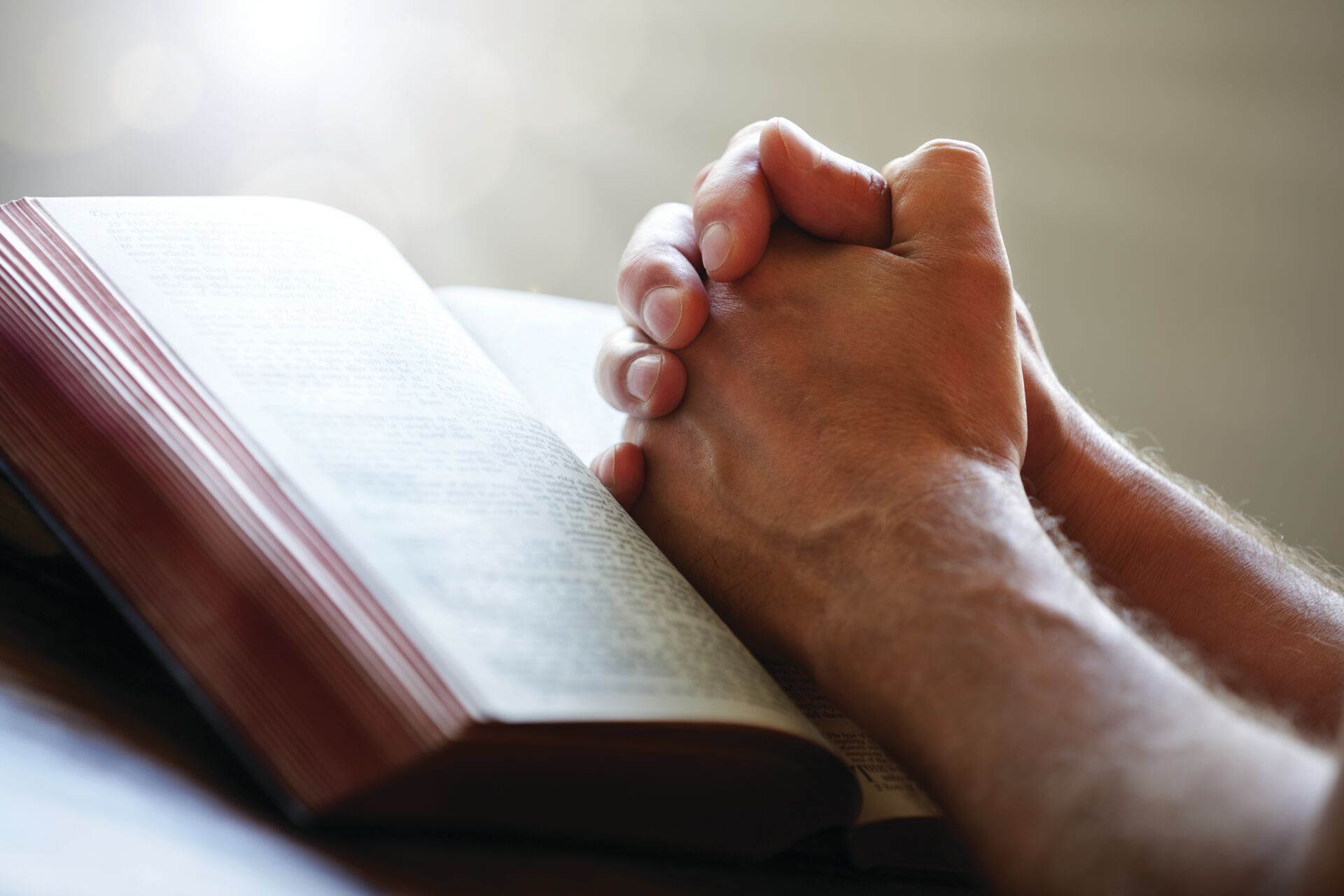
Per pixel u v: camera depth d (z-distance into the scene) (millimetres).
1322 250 1414
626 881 496
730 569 570
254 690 480
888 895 532
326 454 514
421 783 477
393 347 562
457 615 493
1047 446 617
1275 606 603
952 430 564
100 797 461
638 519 593
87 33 1241
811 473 562
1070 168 1432
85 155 1278
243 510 493
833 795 524
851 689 536
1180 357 1472
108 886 396
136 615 488
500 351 707
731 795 511
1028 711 503
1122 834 483
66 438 500
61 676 489
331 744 476
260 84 1306
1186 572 609
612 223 1434
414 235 1404
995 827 497
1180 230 1437
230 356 527
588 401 688
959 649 518
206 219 571
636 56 1387
